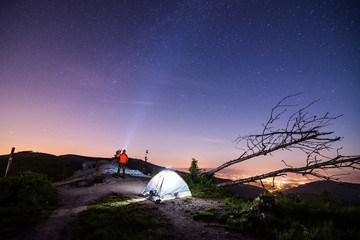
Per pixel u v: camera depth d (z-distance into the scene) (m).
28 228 8.59
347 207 11.19
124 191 16.61
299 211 10.39
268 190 13.82
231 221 9.68
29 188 13.70
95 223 9.09
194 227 9.30
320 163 13.23
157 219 10.24
